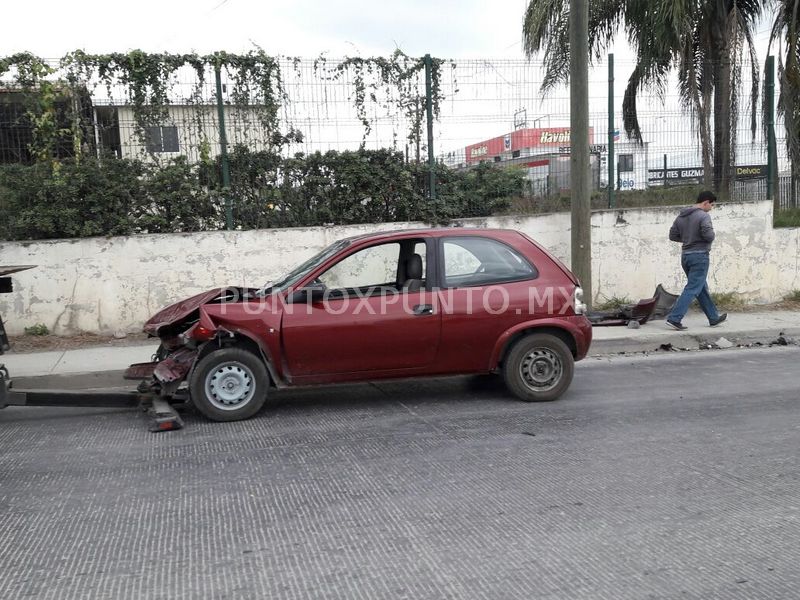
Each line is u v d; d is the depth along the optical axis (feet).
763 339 32.73
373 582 11.23
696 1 46.26
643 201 38.55
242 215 34.47
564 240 36.70
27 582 11.40
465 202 36.88
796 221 39.78
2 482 16.05
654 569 11.51
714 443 17.99
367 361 20.94
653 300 33.42
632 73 50.52
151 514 14.11
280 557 12.14
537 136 37.40
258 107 33.94
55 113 32.07
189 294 32.91
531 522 13.38
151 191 32.94
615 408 21.50
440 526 13.28
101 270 31.99
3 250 30.99
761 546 12.32
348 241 22.84
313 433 19.44
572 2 32.81
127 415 21.90
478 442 18.35
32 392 20.40
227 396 20.54
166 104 32.89
